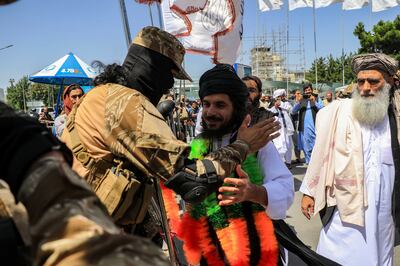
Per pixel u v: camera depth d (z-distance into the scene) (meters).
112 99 1.43
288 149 9.24
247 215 2.00
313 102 9.84
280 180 2.04
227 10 3.17
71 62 7.78
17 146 0.64
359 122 2.86
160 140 1.37
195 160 1.47
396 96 2.96
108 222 0.60
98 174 1.46
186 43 3.19
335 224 2.93
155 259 0.55
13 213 0.73
